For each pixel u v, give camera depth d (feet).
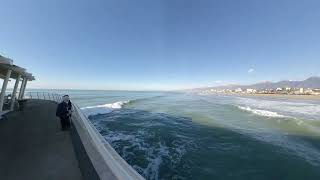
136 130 49.65
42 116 34.58
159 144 38.19
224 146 38.32
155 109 105.50
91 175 11.96
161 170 26.84
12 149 17.20
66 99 25.00
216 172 26.86
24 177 12.16
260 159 31.78
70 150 16.93
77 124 25.88
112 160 10.78
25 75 44.34
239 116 79.66
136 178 8.81
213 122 64.90
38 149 17.21
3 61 20.01
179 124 59.98
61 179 11.97
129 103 142.10
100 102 152.05
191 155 32.89
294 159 31.94
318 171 27.66
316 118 78.18
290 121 67.51
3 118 32.24
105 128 51.21
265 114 85.61
